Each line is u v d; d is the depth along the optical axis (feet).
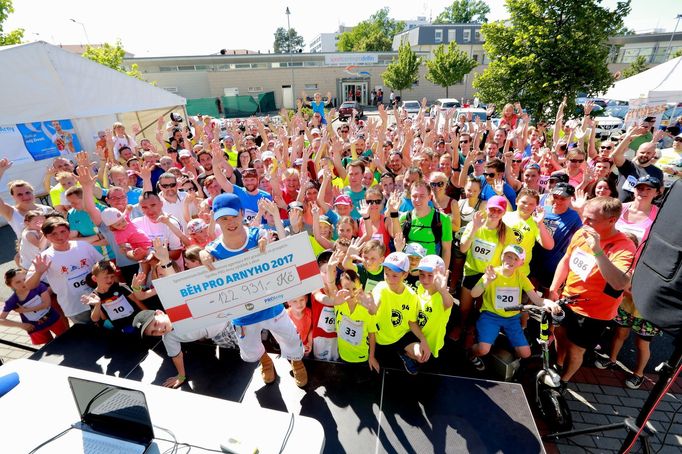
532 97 36.91
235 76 109.81
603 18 33.71
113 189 14.69
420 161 18.71
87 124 34.58
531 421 8.89
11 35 51.47
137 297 11.82
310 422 5.77
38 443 5.51
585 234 9.43
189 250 11.30
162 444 5.48
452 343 12.83
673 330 5.93
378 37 174.19
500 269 10.63
